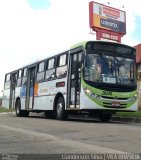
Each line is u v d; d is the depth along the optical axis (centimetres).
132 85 1900
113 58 1888
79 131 1309
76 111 1997
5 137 1164
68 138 1120
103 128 1430
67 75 1984
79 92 1841
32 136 1180
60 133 1254
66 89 1980
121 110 1861
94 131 1307
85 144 987
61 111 2023
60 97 2058
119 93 1856
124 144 981
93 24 3519
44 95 2273
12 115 2930
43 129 1393
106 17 3625
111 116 2253
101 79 1831
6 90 3109
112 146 949
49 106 2181
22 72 2745
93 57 1847
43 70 2342
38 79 2403
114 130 1345
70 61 1973
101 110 1853
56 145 988
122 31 3738
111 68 1867
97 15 3556
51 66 2223
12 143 1039
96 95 1814
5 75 3181
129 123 1845
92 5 3531
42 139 1107
